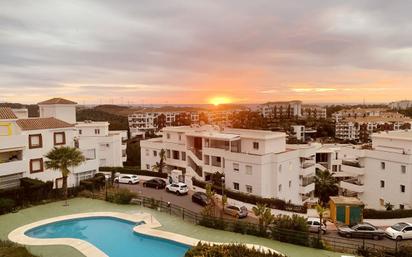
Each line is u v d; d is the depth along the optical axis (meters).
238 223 31.06
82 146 49.22
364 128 153.12
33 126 44.34
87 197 43.34
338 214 38.19
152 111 190.12
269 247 27.56
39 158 44.28
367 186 52.12
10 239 28.22
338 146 75.50
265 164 46.97
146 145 67.06
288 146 57.84
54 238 28.97
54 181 45.72
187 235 29.92
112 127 140.62
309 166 55.03
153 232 30.05
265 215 31.16
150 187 52.44
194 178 52.81
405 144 47.59
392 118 161.00
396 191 47.62
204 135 55.22
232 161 49.88
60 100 68.00
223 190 43.44
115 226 32.81
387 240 33.75
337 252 27.17
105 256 25.00
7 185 41.06
